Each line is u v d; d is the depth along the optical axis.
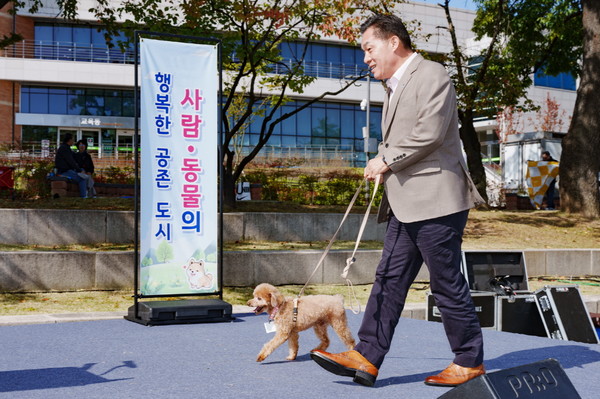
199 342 5.26
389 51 3.76
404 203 3.65
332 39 43.72
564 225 13.67
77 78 39.44
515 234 12.62
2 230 9.27
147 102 6.68
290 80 14.69
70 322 6.39
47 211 9.45
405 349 5.05
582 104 15.32
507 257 7.72
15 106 39.62
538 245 11.73
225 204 12.96
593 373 4.09
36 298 7.42
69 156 13.38
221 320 6.55
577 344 5.30
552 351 4.94
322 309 4.38
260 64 14.62
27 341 5.18
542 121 46.12
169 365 4.28
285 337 4.26
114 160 31.92
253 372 4.06
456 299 3.65
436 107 3.52
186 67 6.84
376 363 3.70
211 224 6.98
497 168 38.03
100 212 9.78
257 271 8.64
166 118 6.77
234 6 12.40
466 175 3.71
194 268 6.89
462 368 3.68
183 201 6.86
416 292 8.91
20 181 13.66
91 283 7.96
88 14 39.16
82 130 41.28
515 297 7.19
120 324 6.29
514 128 43.41
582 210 14.82
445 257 3.61
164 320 6.28
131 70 40.34
